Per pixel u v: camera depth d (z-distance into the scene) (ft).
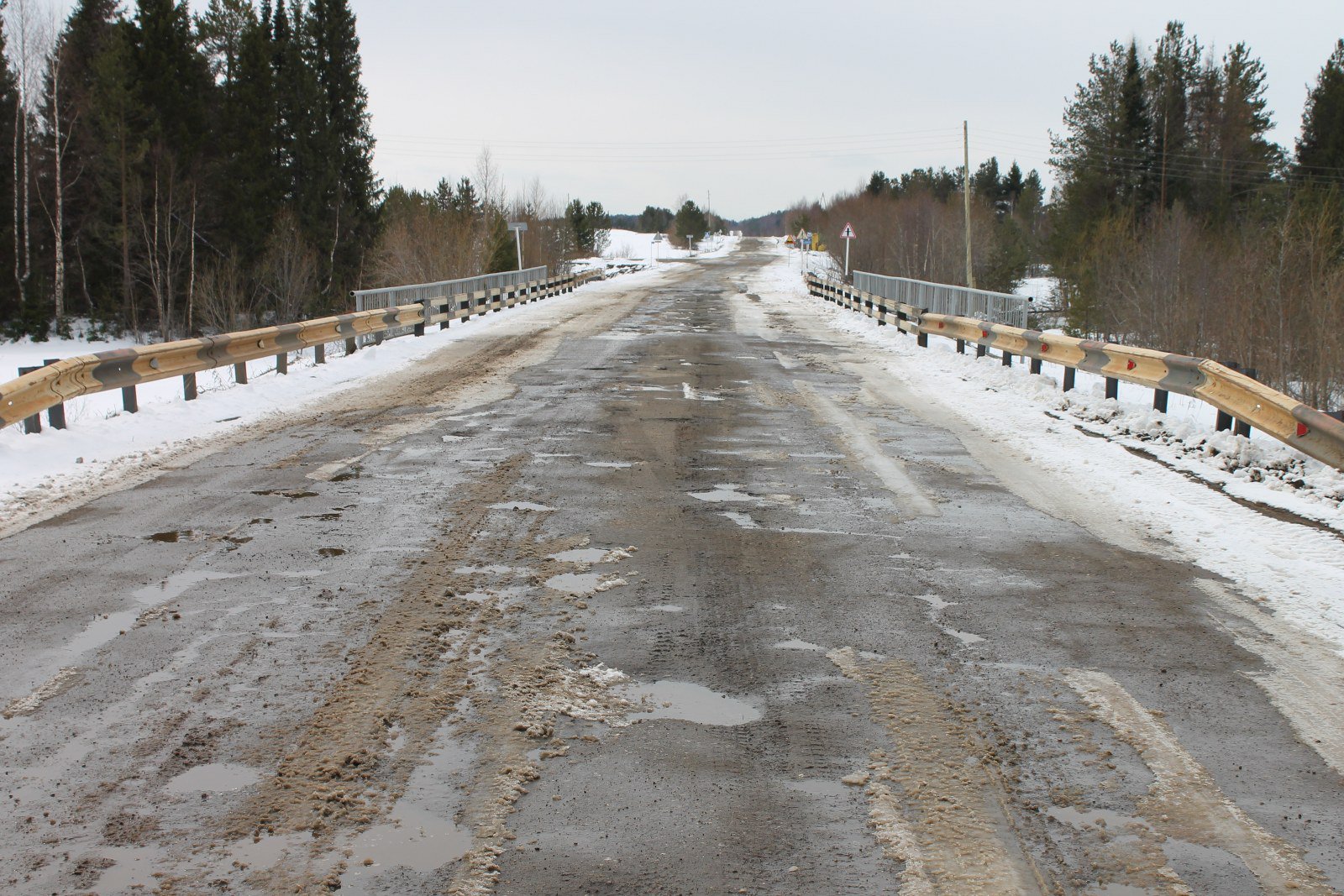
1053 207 203.41
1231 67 184.65
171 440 33.04
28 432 31.32
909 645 16.22
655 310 96.17
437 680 14.65
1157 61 187.01
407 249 169.37
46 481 27.14
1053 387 44.34
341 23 173.06
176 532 22.33
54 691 14.24
